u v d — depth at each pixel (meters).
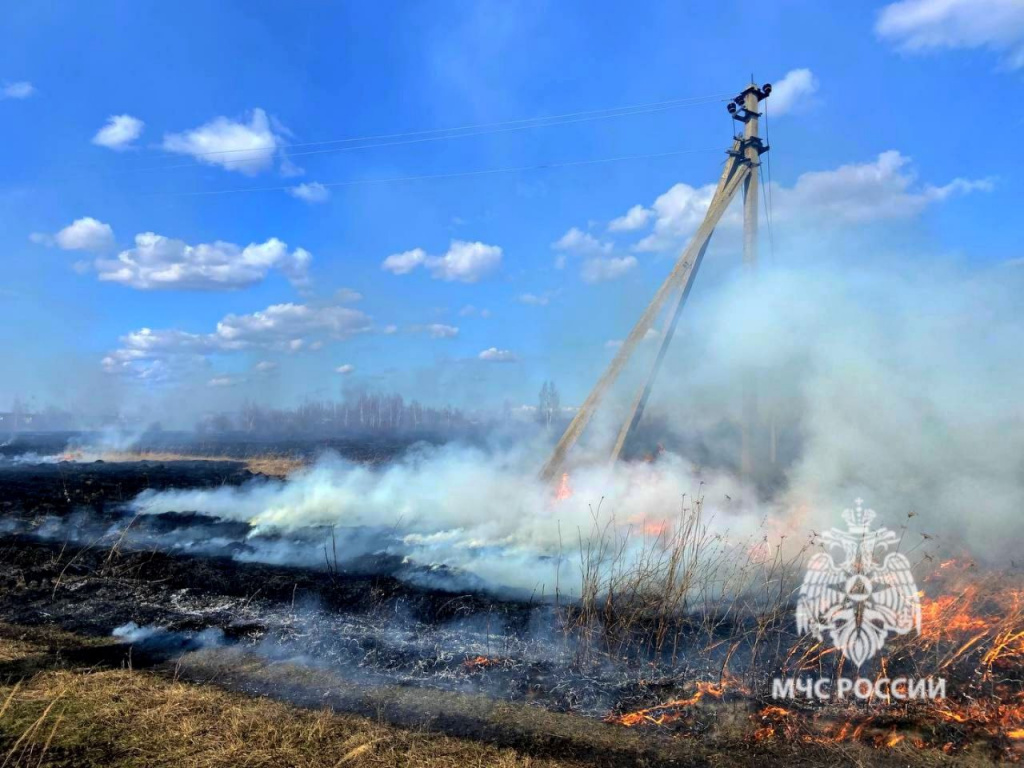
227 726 4.07
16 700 4.27
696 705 4.58
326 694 4.69
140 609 6.36
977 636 5.30
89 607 6.38
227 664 5.18
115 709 4.21
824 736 4.20
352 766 3.67
